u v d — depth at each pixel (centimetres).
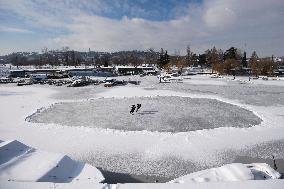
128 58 18350
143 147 2241
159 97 4884
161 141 2384
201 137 2494
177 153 2119
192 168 1867
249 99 4709
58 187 806
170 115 3384
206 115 3384
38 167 1401
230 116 3338
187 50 16375
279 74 12025
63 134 2600
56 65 17638
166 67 12775
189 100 4541
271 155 2098
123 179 1722
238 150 2186
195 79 9088
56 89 6253
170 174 1783
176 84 7344
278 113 3522
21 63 19175
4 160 1458
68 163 1505
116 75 10850
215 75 10944
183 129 2772
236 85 7138
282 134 2605
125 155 2084
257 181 823
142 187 808
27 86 6962
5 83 7812
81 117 3328
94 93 5484
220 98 4775
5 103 4312
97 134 2592
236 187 790
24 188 800
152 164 1930
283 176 1434
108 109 3800
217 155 2088
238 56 15788
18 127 2855
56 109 3844
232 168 1426
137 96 5019
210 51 15975
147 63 18675
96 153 2123
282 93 5497
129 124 2977
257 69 11300
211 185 805
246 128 2794
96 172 1462
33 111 3659
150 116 3344
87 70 12756
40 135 2570
